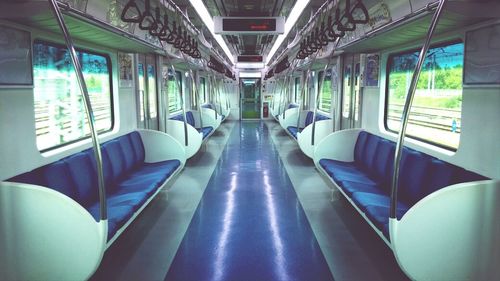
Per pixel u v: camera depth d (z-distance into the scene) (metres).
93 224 2.31
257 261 3.06
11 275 2.39
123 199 3.41
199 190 5.19
